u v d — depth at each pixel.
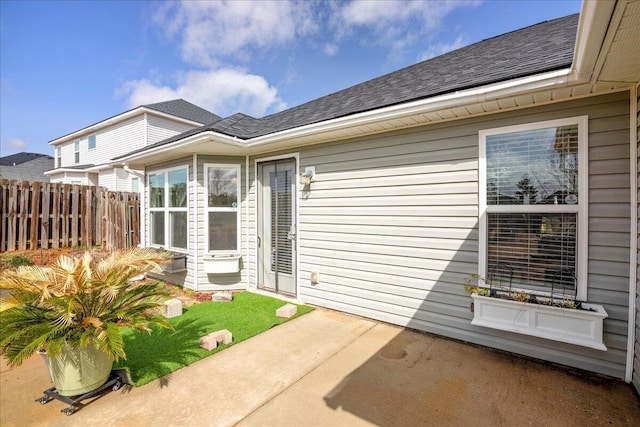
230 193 6.00
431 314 3.87
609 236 2.85
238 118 6.54
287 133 4.60
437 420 2.29
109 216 8.95
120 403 2.49
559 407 2.43
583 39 1.97
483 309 3.28
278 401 2.52
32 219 7.86
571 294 3.02
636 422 2.26
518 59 3.43
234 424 2.25
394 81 5.27
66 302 2.41
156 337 3.77
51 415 2.35
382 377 2.87
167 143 5.76
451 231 3.71
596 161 2.90
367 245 4.42
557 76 2.63
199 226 5.88
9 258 6.86
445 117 3.62
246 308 4.89
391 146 4.16
